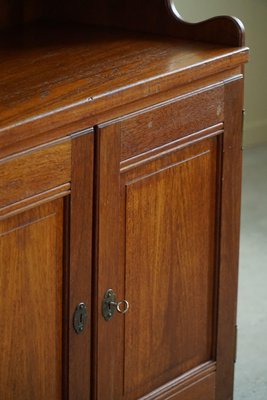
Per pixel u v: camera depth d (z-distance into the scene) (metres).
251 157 4.81
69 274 2.11
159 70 2.22
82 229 2.11
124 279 2.27
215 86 2.37
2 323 1.99
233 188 2.53
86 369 2.23
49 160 1.97
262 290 3.60
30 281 2.03
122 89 2.09
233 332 2.67
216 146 2.45
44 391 2.15
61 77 2.17
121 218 2.21
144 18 2.55
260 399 2.96
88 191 2.10
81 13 2.66
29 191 1.94
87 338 2.21
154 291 2.37
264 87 4.93
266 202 4.32
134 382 2.38
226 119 2.43
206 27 2.45
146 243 2.31
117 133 2.12
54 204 2.04
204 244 2.49
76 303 2.15
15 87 2.09
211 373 2.62
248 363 3.15
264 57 4.88
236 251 2.61
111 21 2.61
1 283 1.96
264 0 4.76
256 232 4.05
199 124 2.35
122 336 2.31
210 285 2.55
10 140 1.84
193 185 2.40
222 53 2.36
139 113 2.16
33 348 2.08
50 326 2.12
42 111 1.92
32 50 2.41
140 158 2.21
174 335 2.47
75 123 2.01
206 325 2.58
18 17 2.65
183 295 2.47
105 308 2.23
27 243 1.99
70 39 2.50
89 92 2.06
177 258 2.42
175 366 2.51
